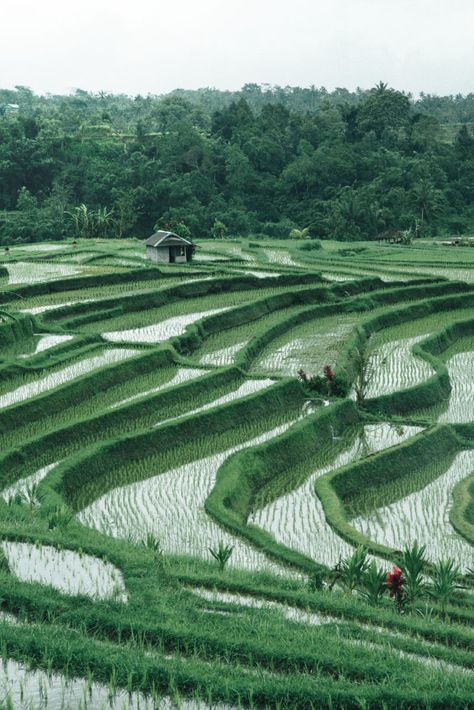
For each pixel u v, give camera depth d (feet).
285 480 105.60
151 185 413.18
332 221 378.53
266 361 152.35
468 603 69.62
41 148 441.68
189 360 147.13
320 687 45.73
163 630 51.60
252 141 447.83
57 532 71.92
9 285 199.31
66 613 53.88
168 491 97.40
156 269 222.89
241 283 213.66
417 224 383.04
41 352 143.23
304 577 74.28
